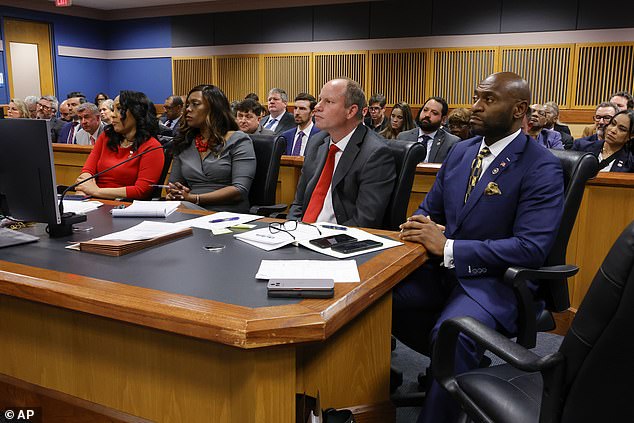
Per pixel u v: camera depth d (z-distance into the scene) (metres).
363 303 1.33
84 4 9.91
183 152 3.06
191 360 1.36
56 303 1.34
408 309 2.04
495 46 7.85
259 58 9.40
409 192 2.30
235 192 2.88
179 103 7.41
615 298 0.89
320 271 1.46
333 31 8.81
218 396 1.33
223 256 1.63
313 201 2.43
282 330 1.14
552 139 4.93
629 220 2.54
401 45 8.38
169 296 1.27
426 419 1.54
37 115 6.38
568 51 7.48
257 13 9.30
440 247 1.79
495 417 1.23
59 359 1.56
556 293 1.87
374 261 1.58
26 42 9.58
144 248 1.72
